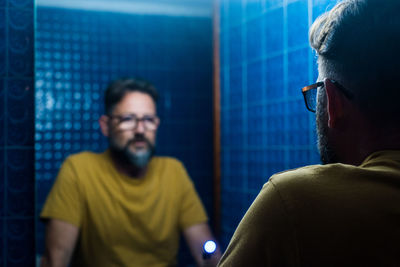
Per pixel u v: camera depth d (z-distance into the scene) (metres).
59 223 1.38
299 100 1.33
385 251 0.45
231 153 1.98
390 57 0.49
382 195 0.47
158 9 2.44
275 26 1.49
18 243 1.05
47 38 2.24
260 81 1.66
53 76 2.25
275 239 0.48
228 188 2.02
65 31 2.27
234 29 1.91
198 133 2.53
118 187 1.47
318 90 0.56
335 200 0.47
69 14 2.28
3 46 1.03
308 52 1.21
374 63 0.49
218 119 2.13
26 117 1.05
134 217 1.45
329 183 0.49
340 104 0.52
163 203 1.53
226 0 2.00
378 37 0.49
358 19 0.51
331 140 0.55
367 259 0.45
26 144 1.05
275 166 1.56
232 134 1.97
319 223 0.47
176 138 2.50
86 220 1.44
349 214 0.46
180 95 2.50
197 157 2.53
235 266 0.50
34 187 1.05
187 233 1.60
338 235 0.46
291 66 1.35
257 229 0.49
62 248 1.36
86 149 2.29
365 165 0.50
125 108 1.49
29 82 1.04
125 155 1.48
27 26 1.04
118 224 1.43
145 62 2.44
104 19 2.35
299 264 0.47
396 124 0.50
